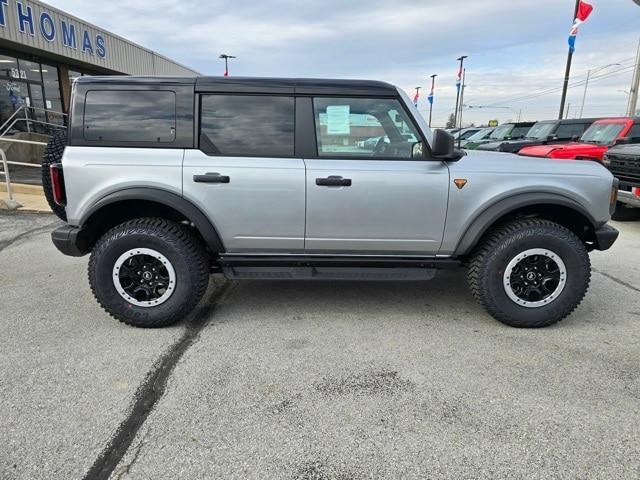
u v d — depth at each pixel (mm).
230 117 3328
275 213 3338
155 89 3293
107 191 3260
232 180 3275
